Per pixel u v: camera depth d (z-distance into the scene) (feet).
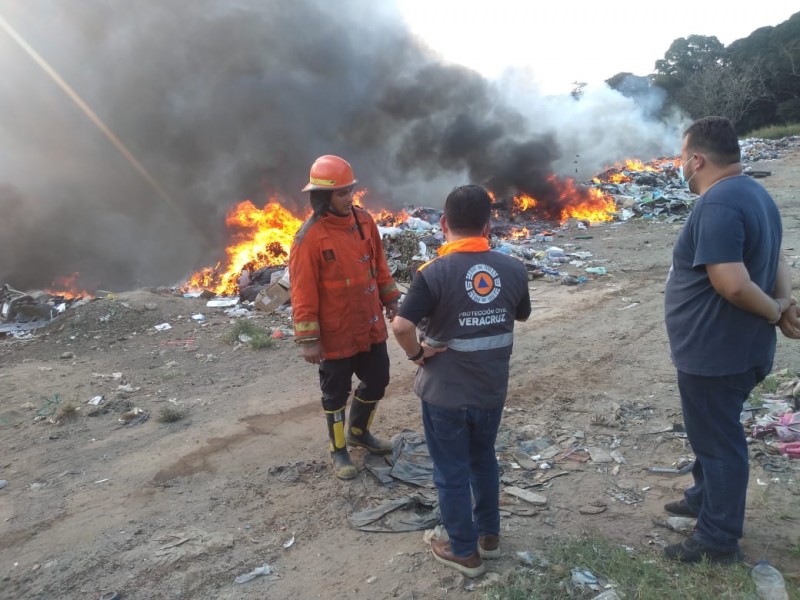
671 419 13.47
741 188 7.72
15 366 20.24
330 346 11.46
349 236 11.46
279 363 19.43
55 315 27.73
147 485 11.94
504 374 8.39
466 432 8.44
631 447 12.39
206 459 12.96
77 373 19.17
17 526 10.69
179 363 19.90
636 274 30.19
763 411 13.16
